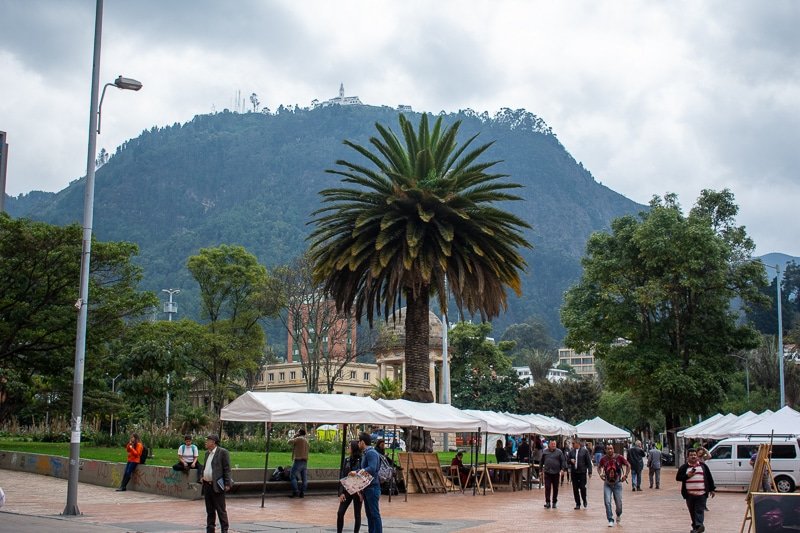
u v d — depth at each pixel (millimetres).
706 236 55656
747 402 76000
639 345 59031
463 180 38062
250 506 24422
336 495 29500
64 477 31797
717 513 24875
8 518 18859
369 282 38438
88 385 52594
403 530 18641
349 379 114938
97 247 43125
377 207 36656
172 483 25969
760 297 57750
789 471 34938
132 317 50625
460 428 31938
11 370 55156
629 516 23359
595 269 60281
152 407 62094
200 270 71562
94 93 22125
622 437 53969
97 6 22156
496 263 37469
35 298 42406
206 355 70125
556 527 19844
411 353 37969
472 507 25734
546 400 109312
